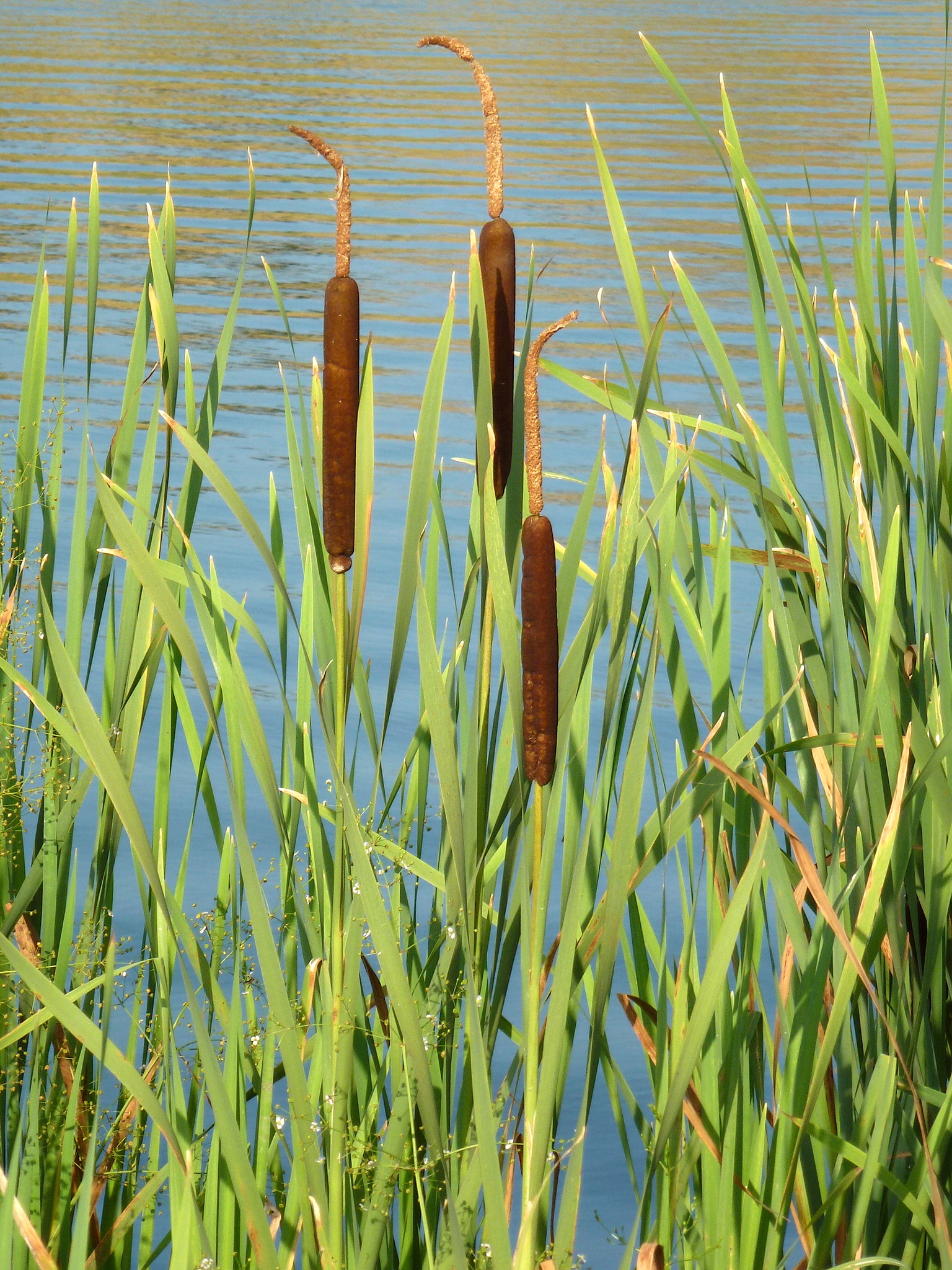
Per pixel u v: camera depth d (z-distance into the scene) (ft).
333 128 93.56
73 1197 15.30
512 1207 15.43
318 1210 14.79
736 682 26.94
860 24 170.40
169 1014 15.01
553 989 14.37
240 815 14.44
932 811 15.10
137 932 18.03
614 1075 15.33
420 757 15.38
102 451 38.42
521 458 14.55
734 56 135.64
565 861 14.78
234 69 119.75
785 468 15.30
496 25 162.40
